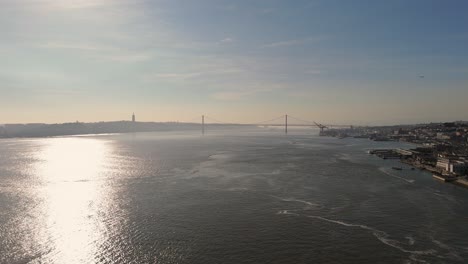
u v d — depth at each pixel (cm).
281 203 10231
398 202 10362
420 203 10256
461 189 12225
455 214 9194
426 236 7681
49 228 8281
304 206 9919
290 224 8425
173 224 8488
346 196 11062
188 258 6675
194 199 10788
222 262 6512
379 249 7025
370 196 11088
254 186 12619
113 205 10219
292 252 6912
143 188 12525
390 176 14862
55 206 10162
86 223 8631
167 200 10706
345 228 8156
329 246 7175
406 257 6688
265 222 8569
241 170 16412
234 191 11819
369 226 8281
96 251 7019
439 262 6481
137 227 8306
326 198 10800
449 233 7856
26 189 12519
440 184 13112
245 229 8112
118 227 8319
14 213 9462
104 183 13575
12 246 7250
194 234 7831
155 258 6694
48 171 16838
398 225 8344
